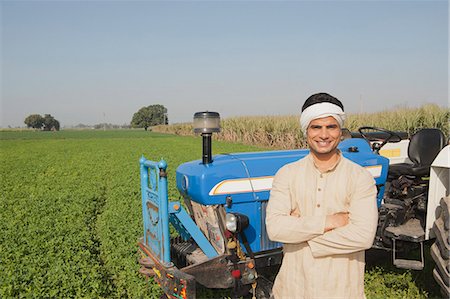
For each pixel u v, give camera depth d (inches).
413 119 563.5
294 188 96.3
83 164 762.8
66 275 197.2
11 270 208.1
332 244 89.1
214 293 180.4
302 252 94.1
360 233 88.2
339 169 94.2
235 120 1197.7
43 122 4980.3
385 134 221.0
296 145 870.4
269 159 163.9
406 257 195.0
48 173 630.5
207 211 159.2
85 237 264.8
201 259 158.4
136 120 5364.2
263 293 158.6
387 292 176.7
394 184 203.8
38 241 255.1
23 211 348.5
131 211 326.0
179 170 169.6
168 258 149.9
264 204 160.1
